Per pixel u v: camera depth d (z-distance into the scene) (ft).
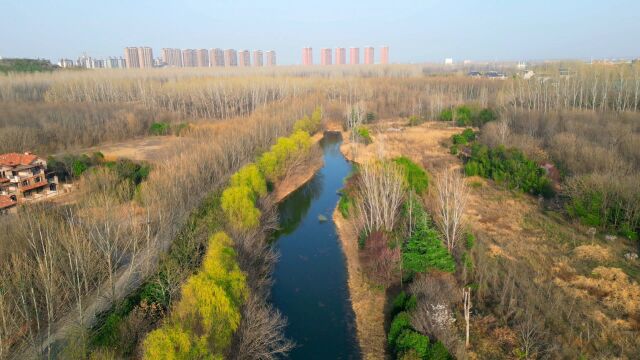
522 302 113.19
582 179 170.71
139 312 101.45
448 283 122.21
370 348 108.27
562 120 287.89
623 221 151.02
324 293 134.10
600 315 106.52
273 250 163.53
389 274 130.21
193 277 96.84
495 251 141.08
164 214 149.28
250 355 97.71
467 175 224.53
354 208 185.78
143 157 278.46
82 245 123.95
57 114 337.11
